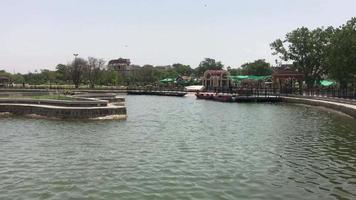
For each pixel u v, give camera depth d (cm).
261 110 5406
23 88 9238
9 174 1755
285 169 1906
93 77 12738
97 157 2114
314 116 4488
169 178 1717
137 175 1758
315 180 1719
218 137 2883
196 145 2530
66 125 3388
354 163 2038
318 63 8856
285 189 1585
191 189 1564
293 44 8950
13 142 2539
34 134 2877
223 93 8625
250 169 1900
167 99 8100
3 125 3356
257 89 8412
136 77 15438
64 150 2289
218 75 11769
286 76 9319
